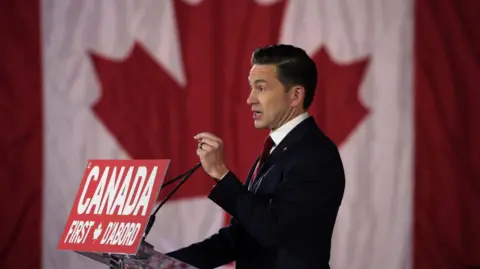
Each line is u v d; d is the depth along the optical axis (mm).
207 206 10797
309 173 5008
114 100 10797
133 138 10797
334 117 10805
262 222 4785
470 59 10750
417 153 10805
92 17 10820
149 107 10805
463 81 10773
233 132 10766
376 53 10812
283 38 10797
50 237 10758
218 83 10805
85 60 10789
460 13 10789
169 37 10812
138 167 4500
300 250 4961
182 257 5648
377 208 10836
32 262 10727
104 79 10797
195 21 10836
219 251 5664
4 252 10680
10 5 10680
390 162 10812
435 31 10789
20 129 10680
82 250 4344
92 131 10789
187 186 10789
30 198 10719
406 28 10820
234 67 10797
